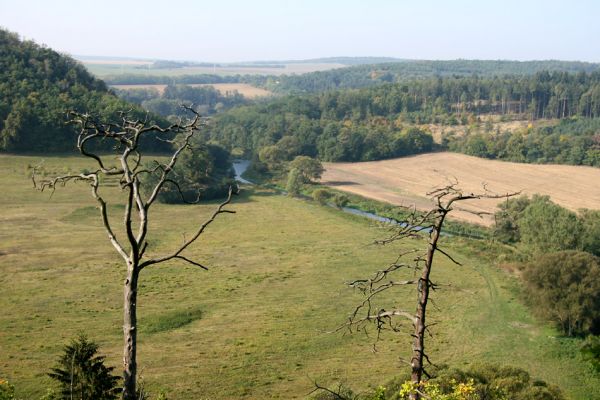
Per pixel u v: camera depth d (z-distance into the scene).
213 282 62.97
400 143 164.12
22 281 60.47
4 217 85.06
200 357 44.03
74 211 90.50
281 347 46.41
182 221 91.31
